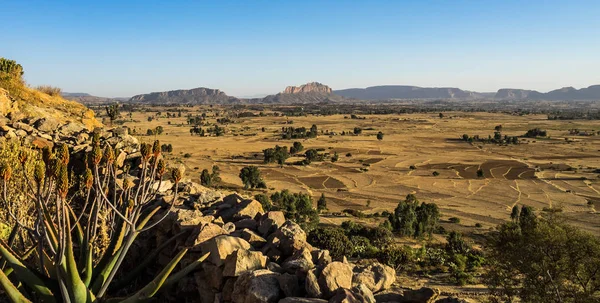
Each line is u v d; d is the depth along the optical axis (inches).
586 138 7751.0
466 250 1459.2
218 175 3759.8
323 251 238.7
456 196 3417.8
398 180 4092.0
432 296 191.2
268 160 4847.4
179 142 6397.6
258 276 195.0
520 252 655.8
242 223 287.0
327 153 5802.2
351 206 2974.9
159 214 294.5
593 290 608.1
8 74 807.1
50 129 494.6
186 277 232.5
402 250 1005.2
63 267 189.8
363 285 194.1
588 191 3617.1
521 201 3225.9
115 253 212.8
